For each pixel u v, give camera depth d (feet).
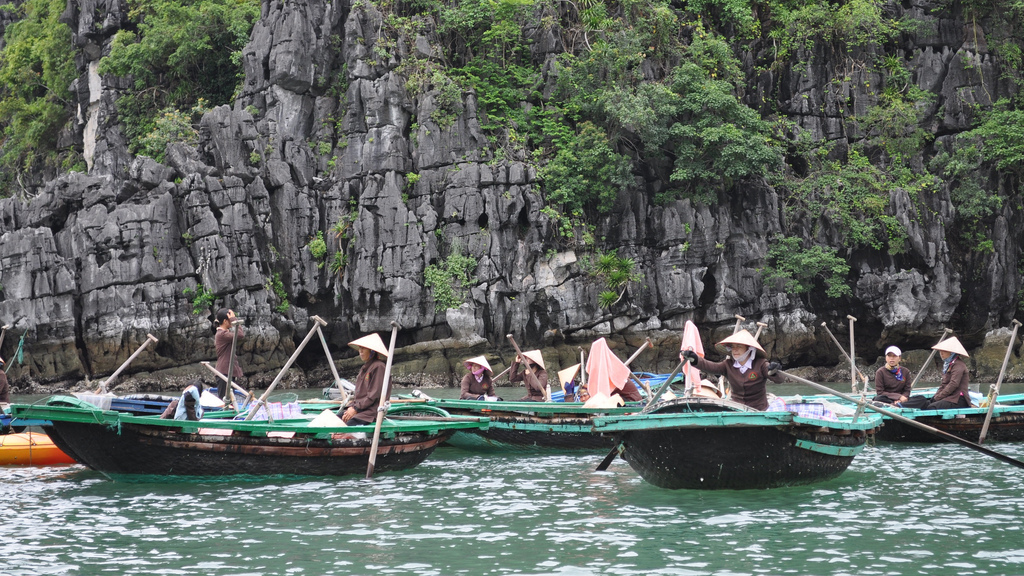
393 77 144.97
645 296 142.92
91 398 46.09
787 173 154.40
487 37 153.89
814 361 149.59
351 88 147.43
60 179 142.92
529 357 67.62
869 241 144.87
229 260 139.23
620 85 148.66
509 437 59.21
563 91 152.25
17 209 147.23
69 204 143.64
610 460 48.60
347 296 142.31
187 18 164.55
